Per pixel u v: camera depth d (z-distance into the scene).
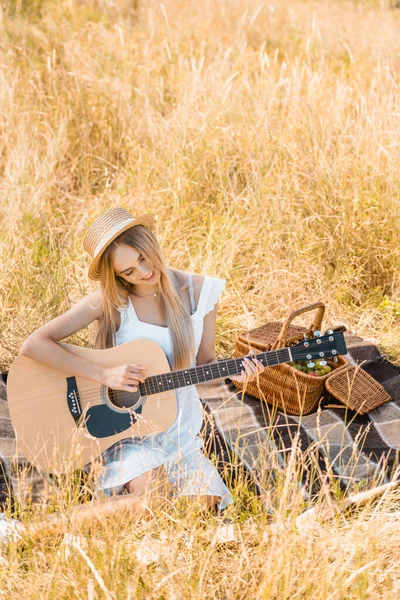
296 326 3.96
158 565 2.47
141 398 3.08
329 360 3.83
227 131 5.83
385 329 4.54
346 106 6.04
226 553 2.63
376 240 5.00
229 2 9.80
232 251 4.95
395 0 12.06
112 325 3.17
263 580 2.33
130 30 8.48
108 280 3.02
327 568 2.33
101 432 3.06
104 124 6.46
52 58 7.24
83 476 3.03
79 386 3.09
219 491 2.89
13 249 4.99
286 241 5.11
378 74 6.16
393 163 5.21
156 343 3.09
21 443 3.08
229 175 5.70
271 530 2.49
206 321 3.26
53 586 2.36
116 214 2.98
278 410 3.72
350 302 4.80
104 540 2.52
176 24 8.56
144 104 6.67
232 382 3.99
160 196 5.49
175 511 2.67
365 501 2.80
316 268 4.91
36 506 2.74
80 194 6.00
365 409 3.57
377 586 2.41
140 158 5.91
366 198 5.13
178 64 7.34
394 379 3.87
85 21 8.51
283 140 5.64
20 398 3.09
